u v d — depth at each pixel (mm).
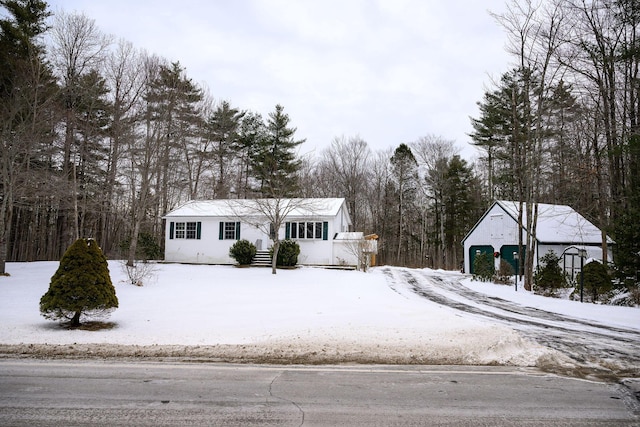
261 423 4711
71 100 23422
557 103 21031
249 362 7543
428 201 48906
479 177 48031
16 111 19250
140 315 11922
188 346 8500
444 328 10062
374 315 11984
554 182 23281
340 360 7715
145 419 4781
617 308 15031
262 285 18844
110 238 37031
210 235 28594
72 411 4992
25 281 18188
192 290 17062
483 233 31531
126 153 27078
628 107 18078
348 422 4773
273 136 43938
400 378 6656
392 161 49750
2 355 7723
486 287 21969
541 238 26484
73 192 22359
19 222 33469
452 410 5219
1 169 20953
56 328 9969
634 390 6180
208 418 4840
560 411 5219
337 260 27453
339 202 29859
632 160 18594
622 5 17125
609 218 23703
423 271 32594
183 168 33969
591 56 18109
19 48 21219
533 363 7688
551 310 14914
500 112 30172
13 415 4832
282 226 27953
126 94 23953
